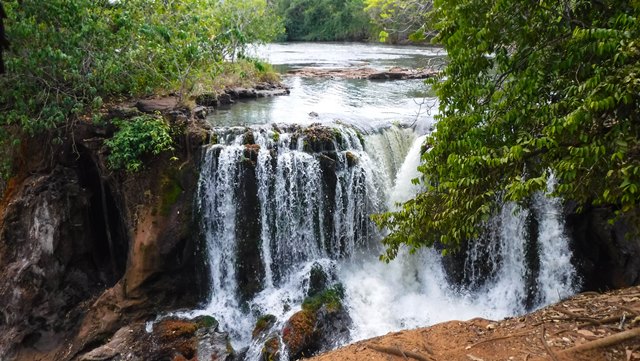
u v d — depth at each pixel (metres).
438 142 5.49
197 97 13.79
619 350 5.08
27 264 9.59
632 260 8.91
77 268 10.47
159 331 8.91
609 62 4.05
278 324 8.88
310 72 22.67
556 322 5.96
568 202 9.20
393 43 40.88
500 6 4.61
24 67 9.83
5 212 9.95
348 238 10.38
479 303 9.85
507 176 4.99
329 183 10.13
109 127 10.25
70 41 9.92
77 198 10.26
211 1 13.07
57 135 10.30
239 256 10.00
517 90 4.67
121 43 11.24
